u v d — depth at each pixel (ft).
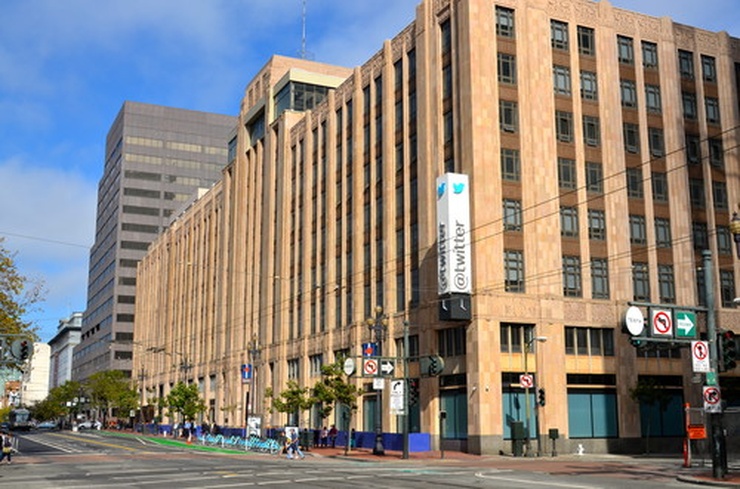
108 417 487.61
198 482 80.84
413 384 131.95
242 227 275.39
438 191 150.10
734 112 182.91
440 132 163.12
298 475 91.56
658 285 164.35
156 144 547.49
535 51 160.76
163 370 360.28
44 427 457.68
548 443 144.66
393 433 158.81
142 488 73.87
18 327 140.87
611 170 164.25
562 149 160.25
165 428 299.99
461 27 158.10
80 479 86.48
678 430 160.97
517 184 153.28
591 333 156.25
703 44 183.21
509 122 155.22
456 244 145.79
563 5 166.91
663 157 171.32
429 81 168.86
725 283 172.76
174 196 543.39
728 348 85.66
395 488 72.28
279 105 257.75
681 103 176.55
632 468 100.94
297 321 225.76
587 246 158.20
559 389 148.56
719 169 178.19
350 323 195.42
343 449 167.22
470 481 79.82
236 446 187.93
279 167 248.52
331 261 208.64
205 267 314.35
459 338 152.05
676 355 163.63
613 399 155.84
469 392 144.05
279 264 240.32
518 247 151.12
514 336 148.46
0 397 589.32
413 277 169.58
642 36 175.22
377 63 194.70
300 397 169.68
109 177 580.30
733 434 100.27
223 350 281.54
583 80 166.09
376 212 189.26
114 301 511.81
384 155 185.47
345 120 208.95
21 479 87.10
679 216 169.68
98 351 550.36
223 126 569.64
